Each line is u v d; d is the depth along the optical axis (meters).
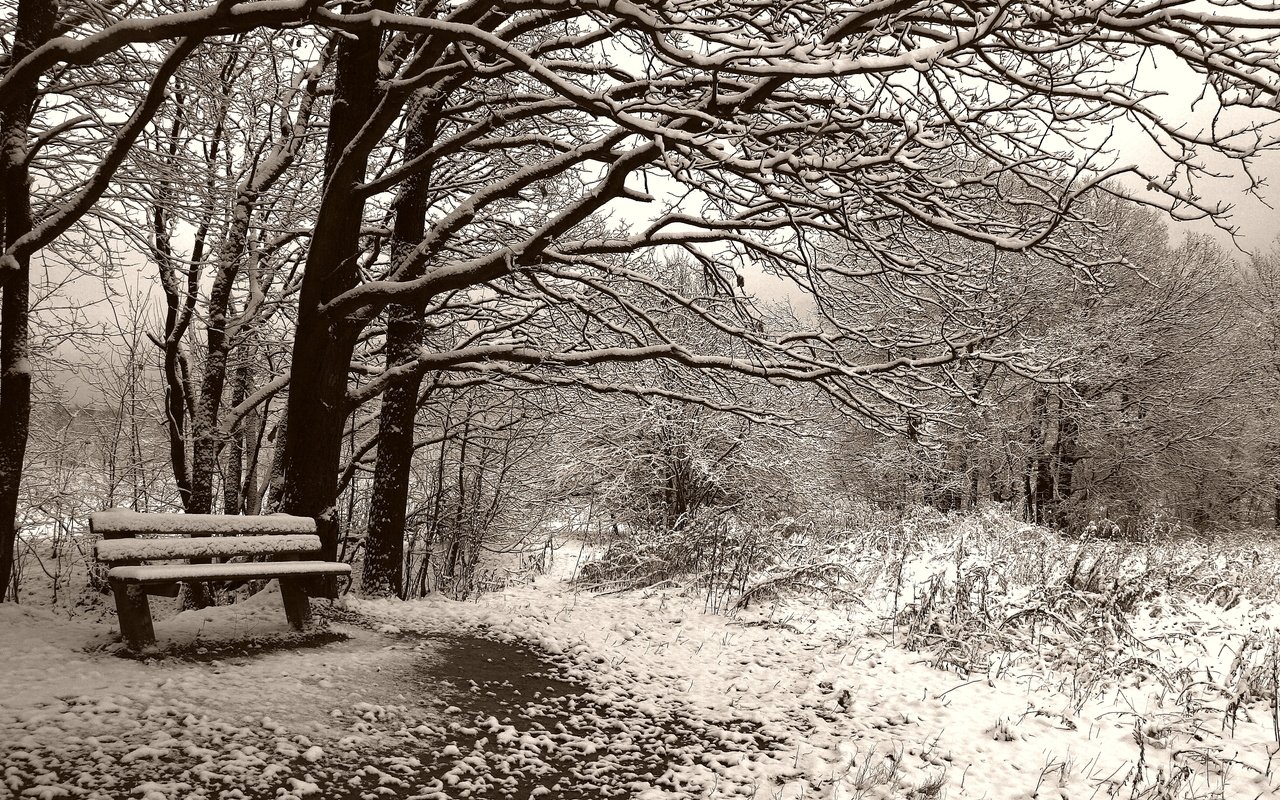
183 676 5.06
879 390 9.02
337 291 8.23
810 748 5.22
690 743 5.33
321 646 6.37
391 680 5.79
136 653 5.32
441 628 7.77
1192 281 22.31
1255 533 22.23
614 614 9.04
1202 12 5.35
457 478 16.94
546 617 8.64
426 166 8.27
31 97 7.65
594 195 7.34
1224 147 5.88
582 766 4.79
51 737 3.97
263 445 15.59
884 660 7.18
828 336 9.12
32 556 11.63
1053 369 9.64
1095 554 9.54
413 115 9.68
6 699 4.29
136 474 12.62
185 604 9.50
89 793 3.55
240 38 9.88
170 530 5.63
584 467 17.27
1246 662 6.19
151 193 9.61
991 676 6.70
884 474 23.05
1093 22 5.65
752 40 5.49
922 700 6.14
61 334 11.47
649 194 7.65
